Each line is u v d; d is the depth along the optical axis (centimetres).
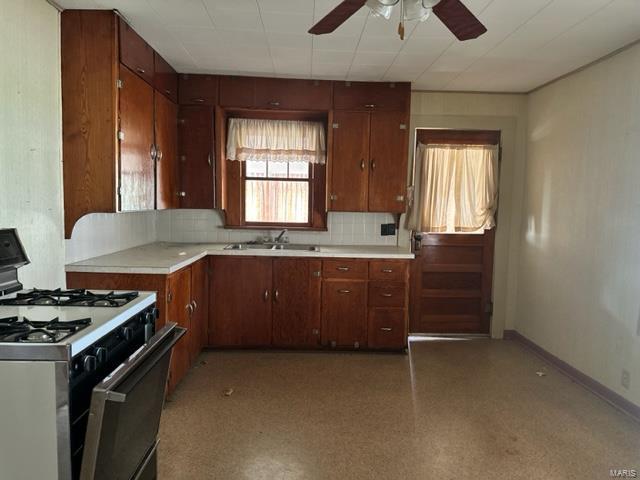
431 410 284
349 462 226
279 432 254
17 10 210
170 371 291
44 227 234
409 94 396
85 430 137
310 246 427
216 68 368
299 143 418
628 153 286
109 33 258
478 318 445
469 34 198
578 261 337
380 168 403
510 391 315
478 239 438
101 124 262
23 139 215
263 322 384
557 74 358
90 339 136
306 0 238
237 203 425
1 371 124
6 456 128
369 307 384
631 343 281
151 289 278
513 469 222
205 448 236
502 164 430
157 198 338
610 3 232
